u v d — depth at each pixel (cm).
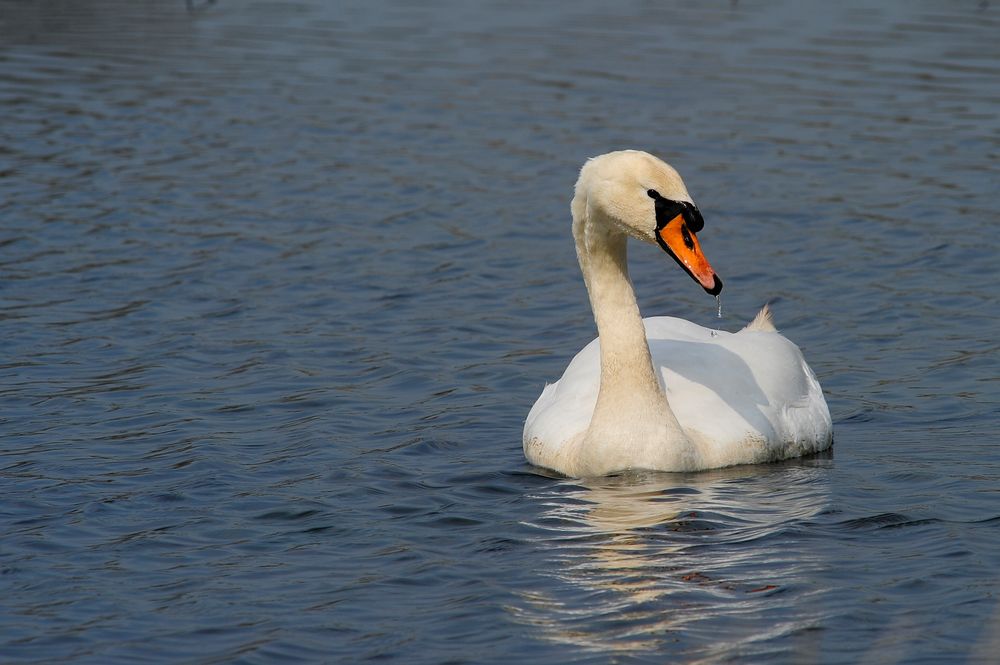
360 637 962
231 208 2277
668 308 1881
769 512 1170
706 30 3659
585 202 1277
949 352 1647
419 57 3400
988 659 901
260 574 1073
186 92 3067
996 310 1794
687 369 1356
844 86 3033
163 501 1231
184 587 1052
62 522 1183
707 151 2581
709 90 3023
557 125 2770
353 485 1263
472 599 1015
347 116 2856
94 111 2892
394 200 2323
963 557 1060
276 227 2184
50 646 960
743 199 2312
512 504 1211
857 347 1684
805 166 2483
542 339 1738
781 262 2023
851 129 2709
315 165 2523
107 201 2305
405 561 1088
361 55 3438
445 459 1341
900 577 1029
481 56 3403
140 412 1480
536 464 1318
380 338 1736
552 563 1074
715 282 1204
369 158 2567
